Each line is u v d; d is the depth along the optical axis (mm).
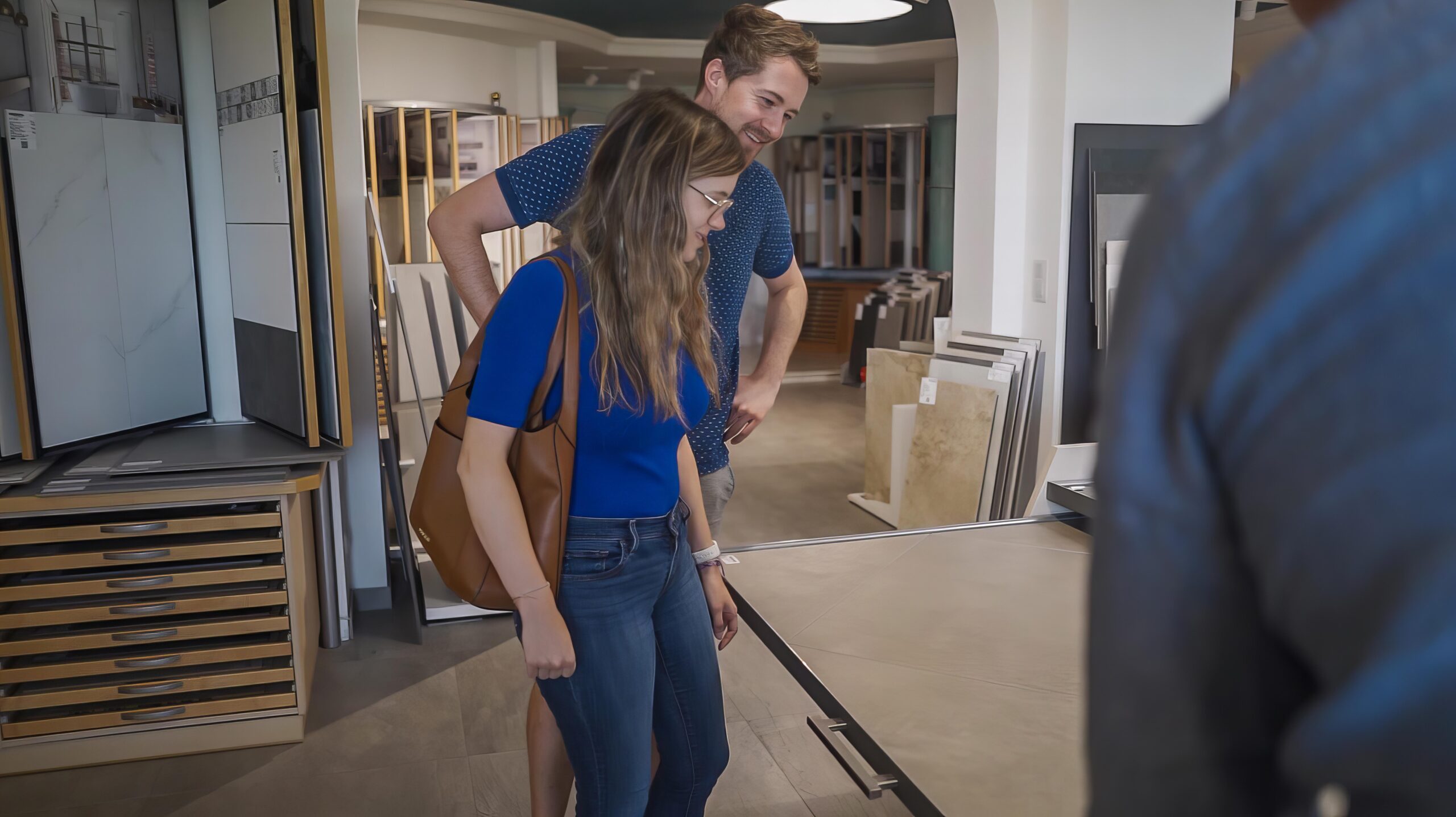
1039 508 2234
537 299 1407
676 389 1493
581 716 1511
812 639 1515
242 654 2820
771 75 2049
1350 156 298
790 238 2404
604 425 1450
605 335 1411
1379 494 273
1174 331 340
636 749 1538
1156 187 362
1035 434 4234
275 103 2883
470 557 1509
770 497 5582
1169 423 345
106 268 3078
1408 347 272
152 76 3252
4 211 2777
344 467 3758
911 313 8312
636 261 1404
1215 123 349
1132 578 355
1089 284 4039
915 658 1446
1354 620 284
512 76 7891
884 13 5566
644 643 1524
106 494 2693
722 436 2406
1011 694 1331
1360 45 316
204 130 3375
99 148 3039
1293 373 295
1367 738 276
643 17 7762
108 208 3082
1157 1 3924
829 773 2717
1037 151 4098
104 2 3104
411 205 6488
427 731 2947
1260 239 316
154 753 2797
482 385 1413
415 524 1540
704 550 1786
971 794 1098
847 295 11203
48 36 2984
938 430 4547
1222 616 343
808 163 11625
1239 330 308
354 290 3672
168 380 3312
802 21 5727
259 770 2746
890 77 10742
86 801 2596
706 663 1645
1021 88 4117
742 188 2152
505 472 1415
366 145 6426
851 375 9398
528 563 1412
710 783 1724
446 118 6453
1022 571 1805
